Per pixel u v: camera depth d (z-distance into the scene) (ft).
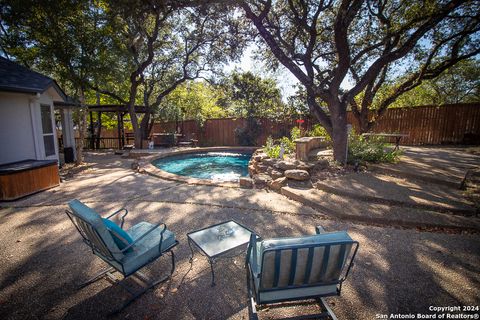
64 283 7.99
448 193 14.88
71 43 25.18
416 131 40.09
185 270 8.72
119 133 50.19
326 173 19.72
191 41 43.65
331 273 5.74
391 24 25.82
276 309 6.98
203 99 75.36
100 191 18.34
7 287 7.78
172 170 32.45
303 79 23.17
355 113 34.81
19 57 29.96
